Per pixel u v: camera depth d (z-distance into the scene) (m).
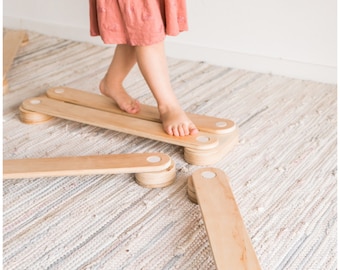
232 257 0.79
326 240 0.89
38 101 1.34
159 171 1.04
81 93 1.39
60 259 0.84
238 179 1.07
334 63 1.57
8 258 0.84
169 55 1.83
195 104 1.43
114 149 1.19
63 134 1.26
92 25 1.23
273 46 1.64
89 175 1.08
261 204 0.98
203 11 1.72
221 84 1.58
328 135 1.25
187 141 1.13
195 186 0.97
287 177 1.07
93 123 1.22
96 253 0.86
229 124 1.21
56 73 1.66
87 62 1.77
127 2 1.10
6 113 1.37
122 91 1.30
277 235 0.90
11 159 1.11
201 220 0.94
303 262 0.84
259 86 1.56
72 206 0.98
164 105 1.19
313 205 0.98
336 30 1.53
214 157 1.12
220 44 1.73
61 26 2.01
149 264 0.83
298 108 1.41
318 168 1.11
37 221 0.94
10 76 1.63
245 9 1.64
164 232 0.91
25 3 2.07
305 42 1.59
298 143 1.21
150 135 1.16
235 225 0.86
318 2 1.53
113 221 0.94
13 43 1.80
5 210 0.97
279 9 1.59
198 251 0.86
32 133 1.26
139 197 1.01
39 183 1.06
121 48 1.25
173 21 1.14
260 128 1.29
